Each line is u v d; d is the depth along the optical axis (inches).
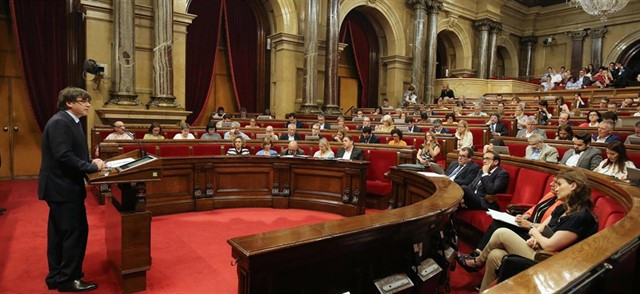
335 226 80.0
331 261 77.8
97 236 174.9
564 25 819.4
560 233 103.0
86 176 121.3
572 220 102.8
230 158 227.8
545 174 164.9
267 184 235.6
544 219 128.0
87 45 335.6
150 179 119.1
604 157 209.0
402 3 621.6
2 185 301.3
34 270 136.6
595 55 781.3
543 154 219.6
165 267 140.6
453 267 132.3
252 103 505.0
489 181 179.0
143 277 122.3
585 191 105.4
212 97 486.3
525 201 169.0
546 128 287.0
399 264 90.4
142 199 123.3
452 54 753.0
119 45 336.5
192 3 446.3
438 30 682.8
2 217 203.8
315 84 481.7
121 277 119.4
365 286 83.6
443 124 330.0
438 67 778.2
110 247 136.1
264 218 210.2
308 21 475.2
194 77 452.8
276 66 496.1
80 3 331.3
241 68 492.7
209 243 167.6
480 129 308.7
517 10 827.4
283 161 233.6
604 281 53.7
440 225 105.9
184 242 168.2
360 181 214.4
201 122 474.0
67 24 350.9
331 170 224.8
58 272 121.4
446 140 282.2
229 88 498.0
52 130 115.1
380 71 637.3
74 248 121.0
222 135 331.0
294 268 72.5
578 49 801.6
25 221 197.0
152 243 166.1
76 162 115.0
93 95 335.9
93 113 335.9
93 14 335.9
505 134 324.5
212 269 139.8
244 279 68.4
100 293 120.6
